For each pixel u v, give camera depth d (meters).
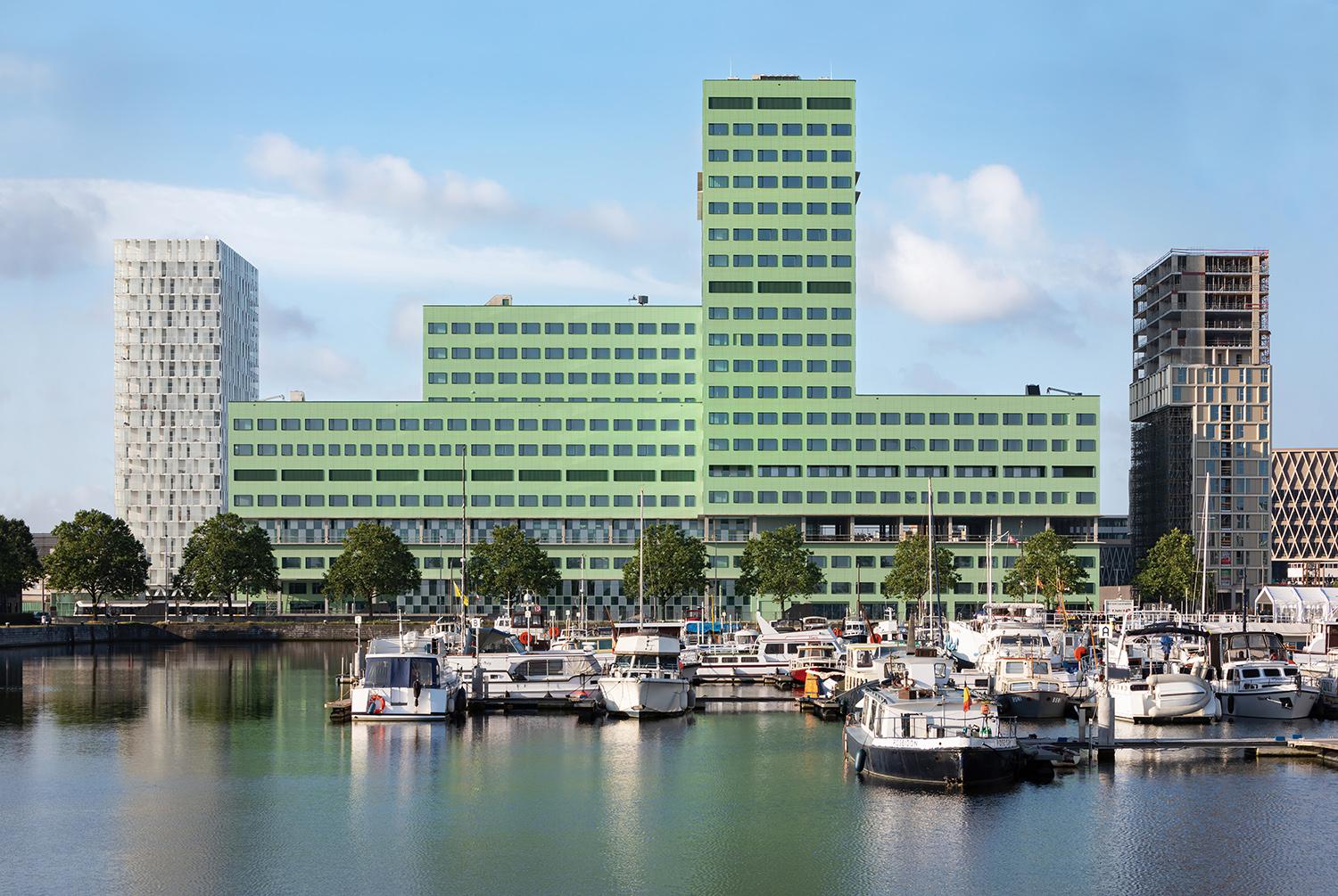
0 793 69.56
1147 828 59.84
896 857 56.09
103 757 80.38
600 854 57.31
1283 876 53.09
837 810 63.94
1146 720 90.44
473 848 58.38
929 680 95.06
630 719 95.69
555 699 100.06
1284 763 73.81
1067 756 73.25
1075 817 61.94
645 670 99.62
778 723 94.19
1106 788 67.44
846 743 76.69
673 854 57.16
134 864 56.06
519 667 100.81
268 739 86.62
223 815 64.50
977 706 71.06
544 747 82.88
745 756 79.38
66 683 128.12
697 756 79.44
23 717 99.50
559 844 58.84
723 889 52.38
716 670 125.06
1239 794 66.00
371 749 82.44
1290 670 94.81
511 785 71.19
